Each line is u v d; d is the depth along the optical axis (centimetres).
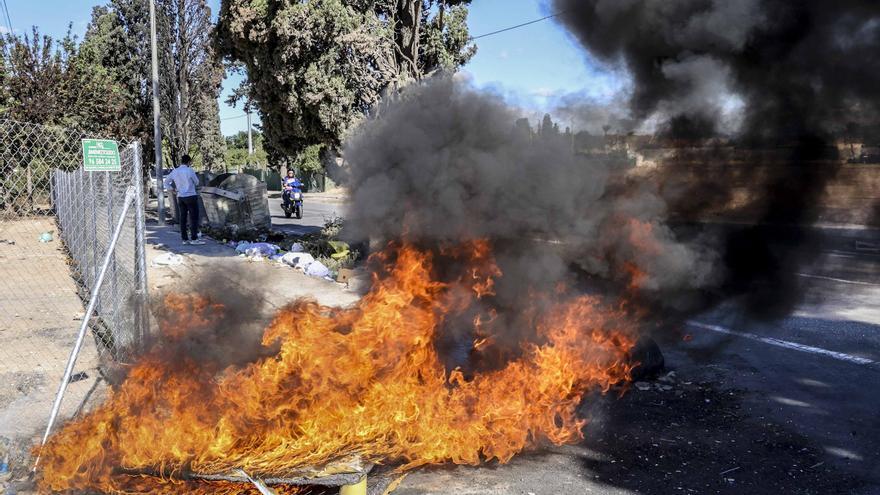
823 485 387
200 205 1858
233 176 1609
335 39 1185
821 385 561
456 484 384
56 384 526
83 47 2364
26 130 1207
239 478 349
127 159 675
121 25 2520
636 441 448
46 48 2097
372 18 1195
